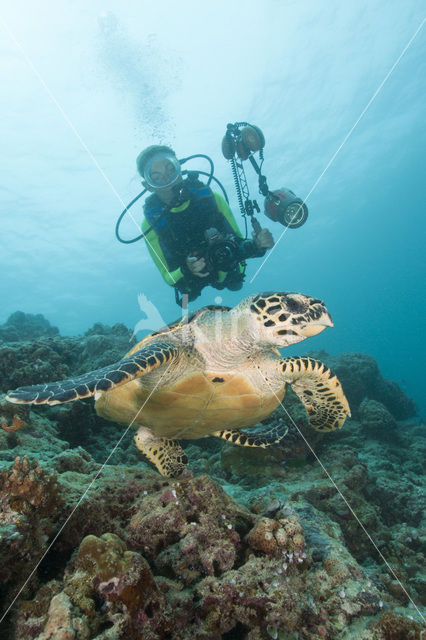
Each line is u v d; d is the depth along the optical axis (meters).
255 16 29.73
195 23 29.55
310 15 30.42
